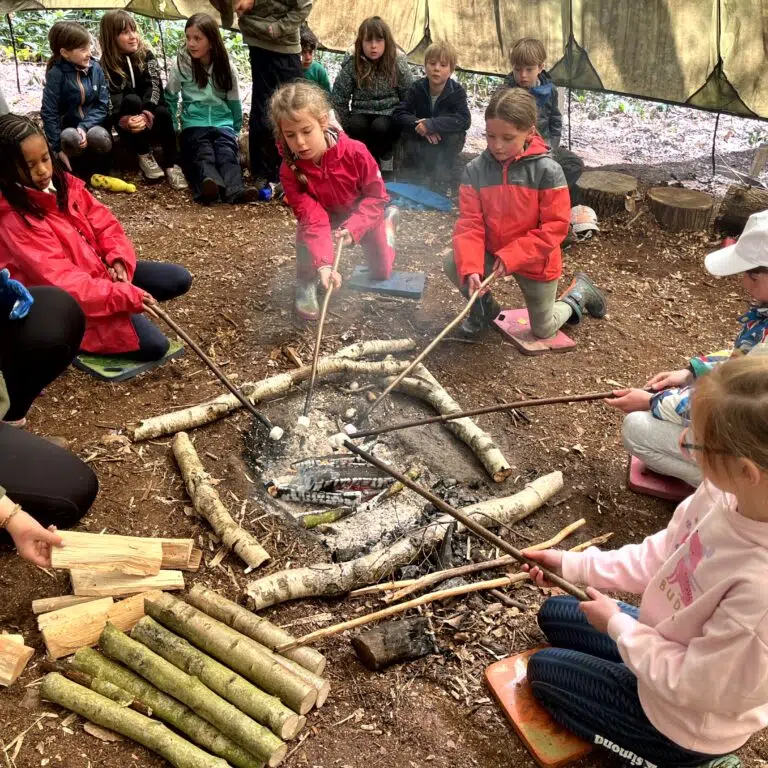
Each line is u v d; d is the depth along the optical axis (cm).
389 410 376
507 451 357
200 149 614
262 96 615
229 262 514
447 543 292
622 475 346
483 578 287
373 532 303
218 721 222
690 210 580
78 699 228
